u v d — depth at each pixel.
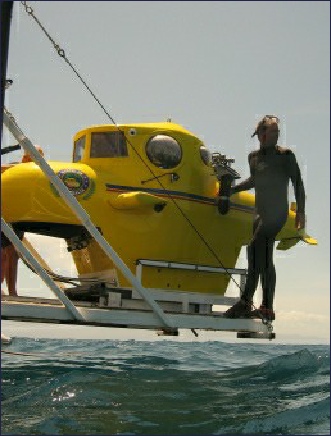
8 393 6.06
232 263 10.19
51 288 6.97
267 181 9.21
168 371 8.66
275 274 9.27
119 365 9.52
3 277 8.69
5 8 5.51
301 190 9.38
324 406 5.75
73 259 9.66
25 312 6.84
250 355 13.44
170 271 9.30
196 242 9.59
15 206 8.20
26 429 4.60
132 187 9.01
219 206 9.65
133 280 7.63
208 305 9.56
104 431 4.61
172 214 9.26
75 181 8.49
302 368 8.55
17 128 6.76
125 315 7.61
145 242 9.02
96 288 8.43
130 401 5.79
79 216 7.25
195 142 9.68
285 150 9.26
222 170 9.64
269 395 6.45
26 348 14.22
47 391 6.11
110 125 9.34
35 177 8.21
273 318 9.13
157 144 9.29
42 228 8.60
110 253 7.46
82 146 9.55
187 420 5.11
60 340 20.05
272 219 9.10
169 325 7.95
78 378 7.13
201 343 20.55
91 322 7.34
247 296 9.07
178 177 9.36
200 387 6.92
